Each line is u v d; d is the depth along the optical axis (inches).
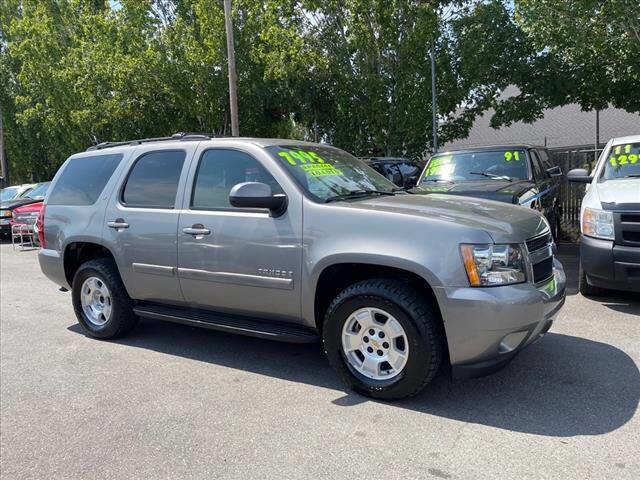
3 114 1184.8
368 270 159.6
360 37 615.2
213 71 753.0
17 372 188.5
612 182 255.1
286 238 161.2
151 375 181.0
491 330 135.9
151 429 142.9
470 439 131.0
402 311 143.7
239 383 171.6
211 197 181.9
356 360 156.9
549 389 157.2
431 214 148.3
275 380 173.0
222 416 148.8
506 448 126.3
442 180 332.2
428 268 139.9
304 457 125.9
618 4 391.2
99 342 219.6
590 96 610.2
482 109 680.4
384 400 153.3
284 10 655.1
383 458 124.2
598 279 235.0
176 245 185.5
